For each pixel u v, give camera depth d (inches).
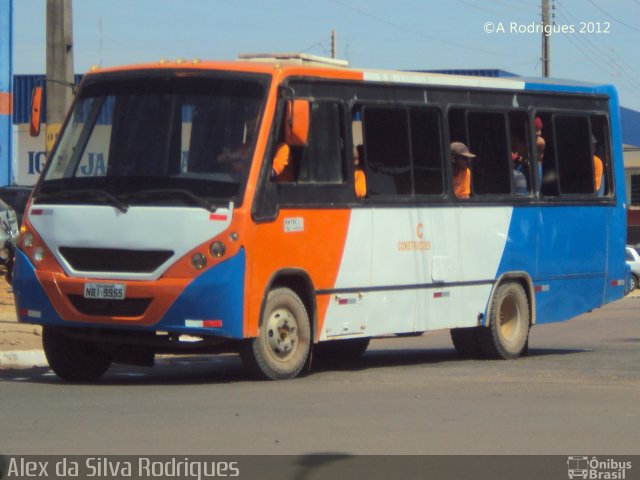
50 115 1489.9
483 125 1221.7
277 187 979.9
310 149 1021.2
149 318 944.9
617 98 1411.2
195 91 988.6
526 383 1003.3
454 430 738.2
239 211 942.4
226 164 959.6
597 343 1562.5
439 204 1157.1
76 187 986.1
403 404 851.4
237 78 986.7
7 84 2859.3
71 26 1503.4
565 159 1328.7
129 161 979.3
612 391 946.7
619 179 1407.5
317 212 1020.5
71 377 1037.8
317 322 1031.6
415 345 1587.1
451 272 1171.3
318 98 1033.5
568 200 1323.8
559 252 1311.5
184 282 935.7
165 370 1163.9
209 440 692.1
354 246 1059.9
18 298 1005.8
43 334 1021.2
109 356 1052.5
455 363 1212.5
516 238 1251.8
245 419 771.4
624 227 1409.9
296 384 975.0
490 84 1232.2
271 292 988.6
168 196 949.8
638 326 1934.1
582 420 785.6
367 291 1077.8
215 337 960.9
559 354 1346.0
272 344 994.1
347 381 1004.6
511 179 1250.6
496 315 1235.2
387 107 1107.3
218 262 935.0
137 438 697.0
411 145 1131.9
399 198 1111.0
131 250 952.9
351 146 1060.5
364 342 1291.8
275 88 986.1
